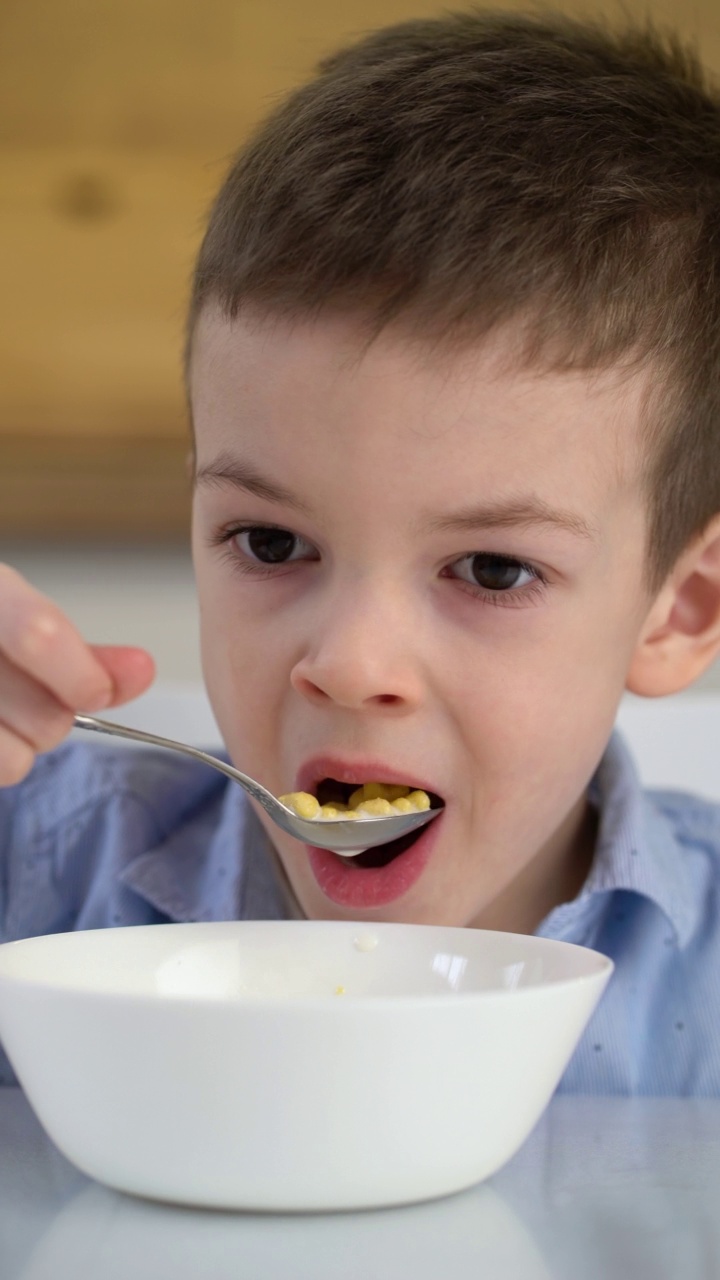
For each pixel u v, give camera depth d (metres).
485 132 0.78
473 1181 0.50
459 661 0.76
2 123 1.78
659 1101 0.74
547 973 0.62
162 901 1.05
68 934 0.64
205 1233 0.46
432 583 0.75
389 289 0.71
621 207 0.80
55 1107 0.49
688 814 1.16
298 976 0.69
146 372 1.79
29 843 1.13
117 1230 0.46
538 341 0.72
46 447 1.79
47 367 1.78
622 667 0.85
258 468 0.74
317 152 0.78
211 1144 0.46
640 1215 0.49
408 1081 0.46
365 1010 0.45
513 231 0.74
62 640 0.61
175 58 1.78
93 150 1.78
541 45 0.93
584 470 0.76
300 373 0.72
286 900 1.03
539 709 0.78
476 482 0.72
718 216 0.88
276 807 0.70
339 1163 0.46
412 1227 0.47
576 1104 0.72
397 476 0.71
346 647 0.72
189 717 1.21
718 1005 1.02
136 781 1.15
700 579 0.94
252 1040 0.45
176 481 1.80
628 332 0.77
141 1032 0.46
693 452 0.87
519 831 0.82
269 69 1.78
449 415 0.71
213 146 1.79
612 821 1.01
